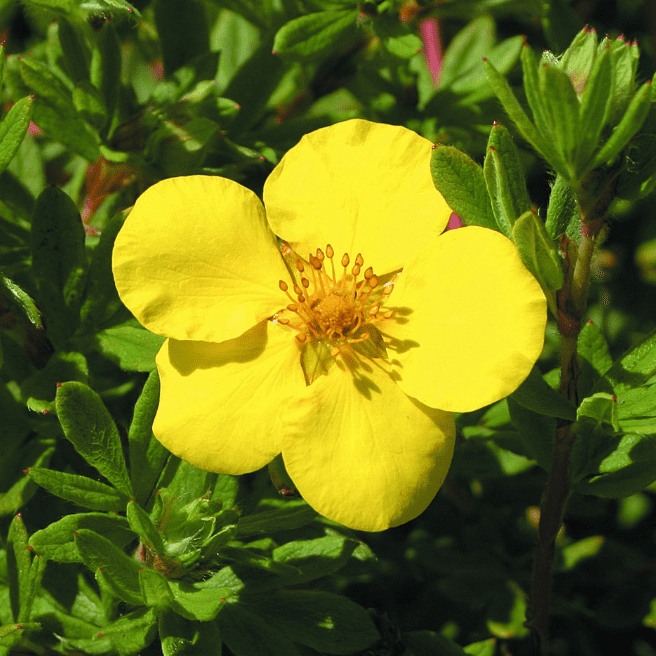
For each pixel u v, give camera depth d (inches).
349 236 5.9
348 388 5.7
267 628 6.0
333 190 5.9
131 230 5.7
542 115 5.4
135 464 5.9
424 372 5.7
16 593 6.0
